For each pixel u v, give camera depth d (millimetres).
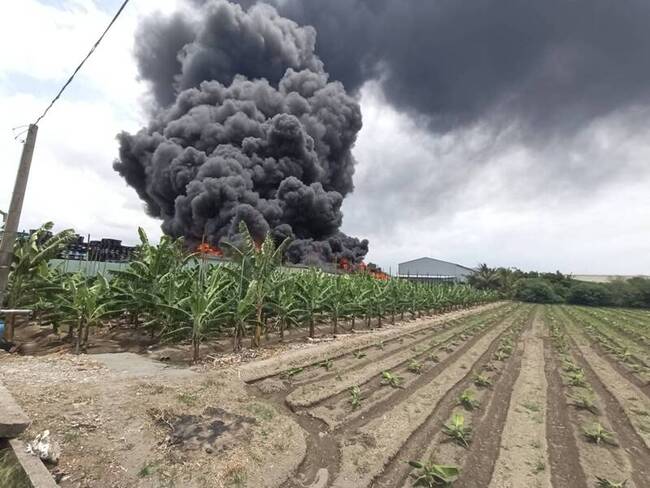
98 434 4352
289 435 5070
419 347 11930
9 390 5184
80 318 8250
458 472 4273
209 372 7215
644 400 7469
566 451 5184
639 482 4469
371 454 4715
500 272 57031
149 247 10797
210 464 4109
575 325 23188
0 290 5250
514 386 8211
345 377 7945
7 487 3518
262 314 10711
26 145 5441
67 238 10078
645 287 47250
